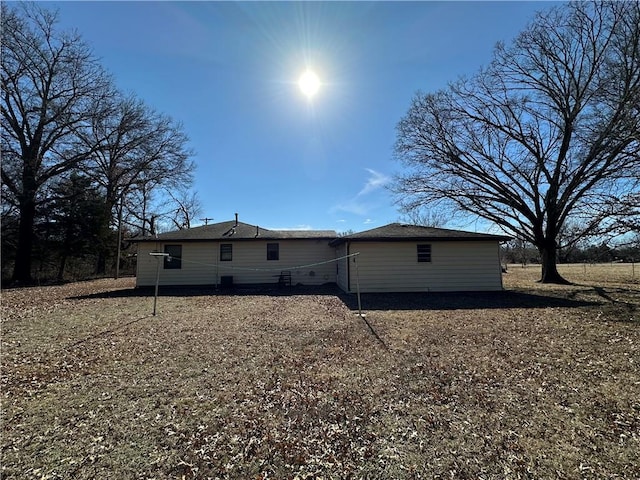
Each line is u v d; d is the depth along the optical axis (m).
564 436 3.21
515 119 17.89
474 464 2.80
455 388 4.37
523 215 18.94
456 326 7.82
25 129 20.22
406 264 14.72
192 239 17.44
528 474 2.67
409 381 4.61
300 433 3.32
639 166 13.08
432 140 19.52
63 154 21.45
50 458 2.90
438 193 19.91
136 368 5.14
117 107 23.09
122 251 27.48
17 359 5.52
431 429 3.36
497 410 3.75
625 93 12.97
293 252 18.30
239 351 6.00
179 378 4.75
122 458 2.91
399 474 2.70
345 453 2.98
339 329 7.59
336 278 18.12
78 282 20.45
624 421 3.48
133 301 12.06
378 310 10.05
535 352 5.86
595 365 5.17
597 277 21.84
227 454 2.98
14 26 18.38
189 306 10.94
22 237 19.84
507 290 14.77
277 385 4.49
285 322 8.38
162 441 3.17
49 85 20.53
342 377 4.76
